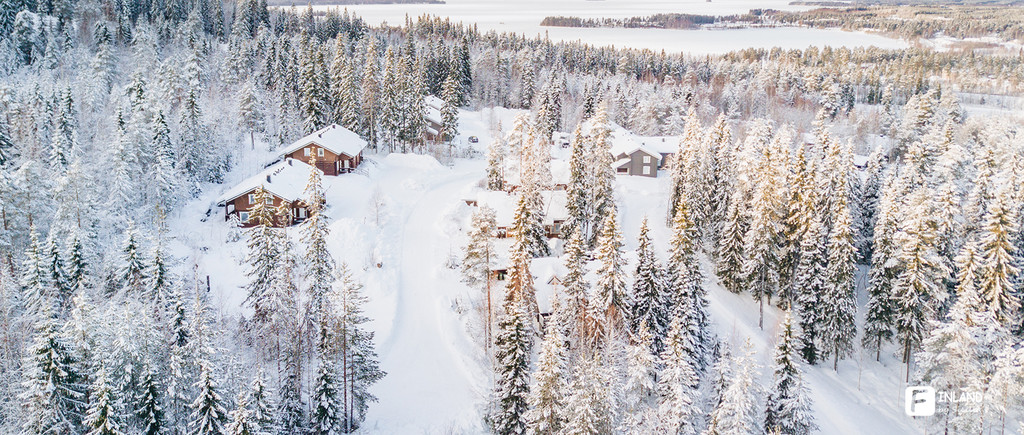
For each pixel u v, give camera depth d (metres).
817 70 187.00
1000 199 51.03
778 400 40.53
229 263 61.19
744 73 190.75
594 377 35.38
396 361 50.28
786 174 65.25
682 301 47.47
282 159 88.62
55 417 33.19
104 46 110.19
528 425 38.59
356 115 102.94
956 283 58.72
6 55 110.44
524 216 48.97
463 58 143.75
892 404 52.25
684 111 135.50
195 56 106.00
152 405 33.91
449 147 106.50
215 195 77.62
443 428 43.09
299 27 174.88
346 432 41.28
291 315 44.59
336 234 67.50
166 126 74.44
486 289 57.66
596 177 70.88
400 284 61.50
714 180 71.56
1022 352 43.81
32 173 55.91
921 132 113.88
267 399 33.91
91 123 87.88
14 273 48.25
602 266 46.97
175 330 37.34
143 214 66.69
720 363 40.50
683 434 36.19
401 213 77.44
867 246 70.75
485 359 50.72
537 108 130.38
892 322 56.22
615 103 142.38
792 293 61.91
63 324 36.84
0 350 39.09
